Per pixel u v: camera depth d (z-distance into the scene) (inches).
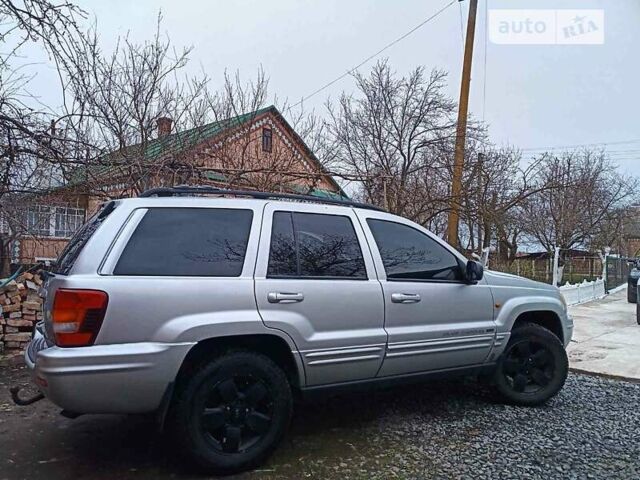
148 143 323.9
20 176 231.1
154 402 112.1
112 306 108.6
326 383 134.9
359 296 138.5
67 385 103.9
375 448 137.9
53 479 116.6
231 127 365.1
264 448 124.6
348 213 147.9
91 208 297.6
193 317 116.0
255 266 126.8
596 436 150.2
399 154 597.3
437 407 174.1
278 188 320.8
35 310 240.4
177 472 121.3
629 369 239.0
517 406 175.9
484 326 163.6
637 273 536.7
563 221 1019.3
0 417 157.9
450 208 406.6
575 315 441.1
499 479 120.5
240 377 123.0
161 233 120.4
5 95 221.1
